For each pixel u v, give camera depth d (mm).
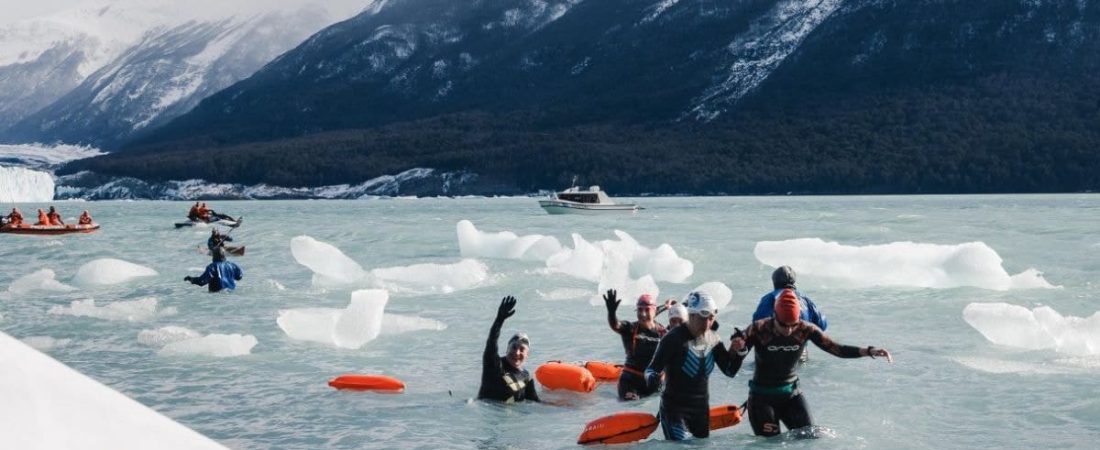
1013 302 18062
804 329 8211
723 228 51500
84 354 13250
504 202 191625
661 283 22000
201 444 1307
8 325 15859
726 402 10445
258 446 8719
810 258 22734
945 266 20828
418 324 15750
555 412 10117
